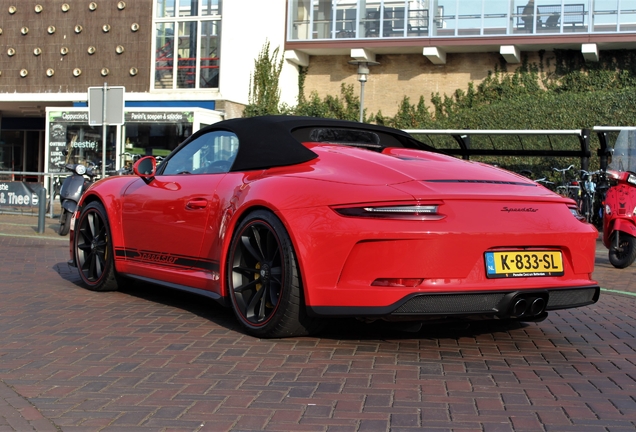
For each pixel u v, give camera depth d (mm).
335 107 25859
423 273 3916
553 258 4289
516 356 4285
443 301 3939
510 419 3148
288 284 4238
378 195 4008
